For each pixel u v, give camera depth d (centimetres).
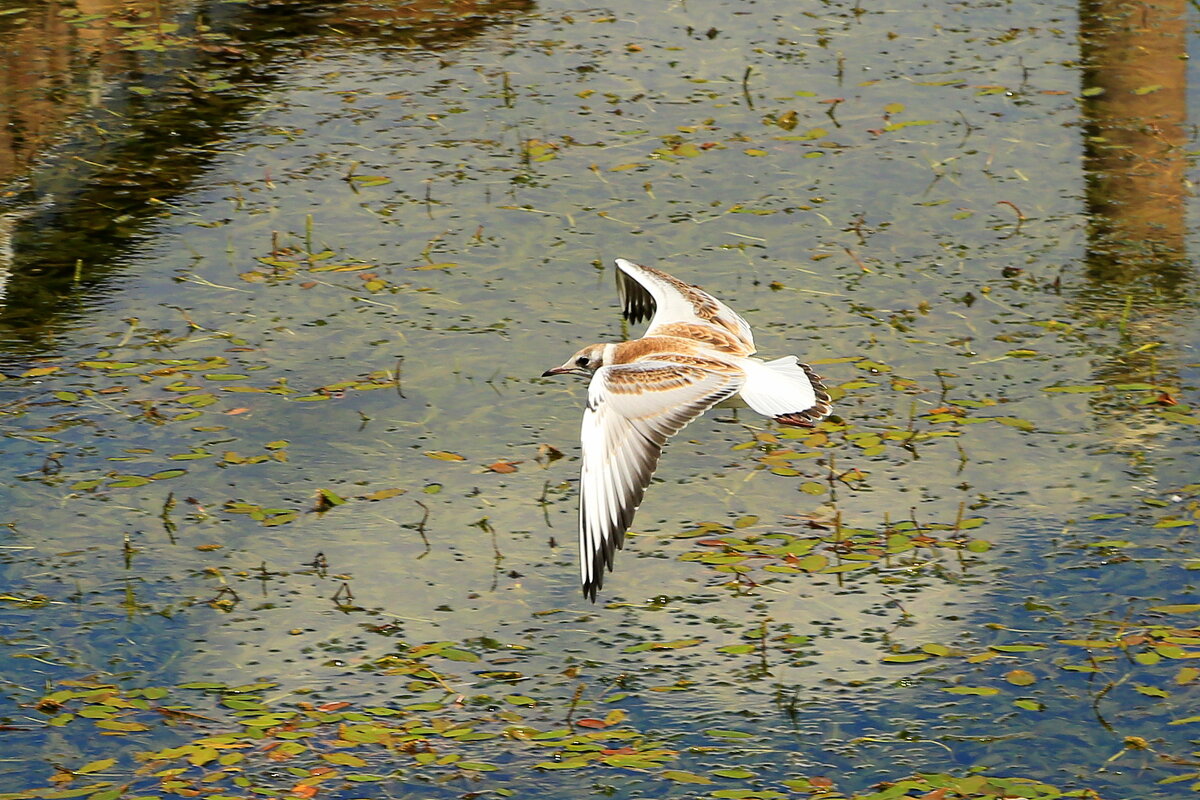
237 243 1622
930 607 1104
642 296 1125
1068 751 966
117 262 1584
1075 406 1354
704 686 1028
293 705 1004
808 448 1309
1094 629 1075
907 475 1263
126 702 1002
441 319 1488
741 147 1822
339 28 2161
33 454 1284
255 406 1358
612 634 1082
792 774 945
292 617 1098
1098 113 1903
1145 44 2075
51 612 1100
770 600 1116
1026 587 1123
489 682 1030
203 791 918
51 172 1753
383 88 1973
